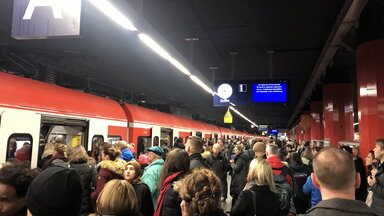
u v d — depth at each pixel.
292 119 45.34
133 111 10.30
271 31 8.78
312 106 19.91
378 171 3.54
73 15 3.96
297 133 41.41
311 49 10.44
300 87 19.11
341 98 12.94
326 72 13.41
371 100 6.27
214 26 8.44
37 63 10.33
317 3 6.95
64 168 1.55
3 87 5.31
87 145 7.50
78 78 13.87
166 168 3.00
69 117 6.84
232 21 8.06
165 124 13.05
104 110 8.44
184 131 16.00
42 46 10.04
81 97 7.64
